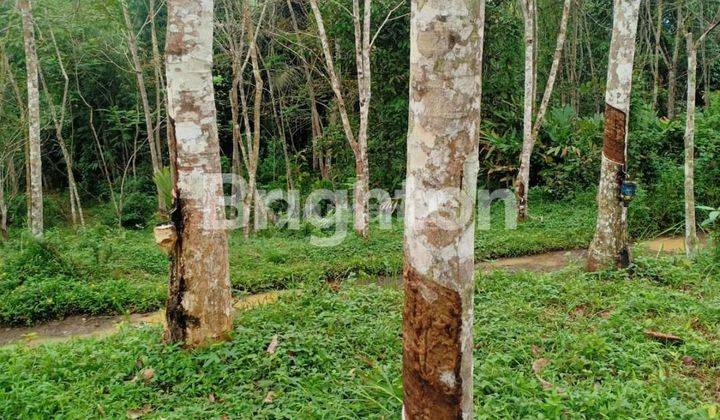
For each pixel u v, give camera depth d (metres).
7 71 12.56
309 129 18.50
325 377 4.25
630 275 6.84
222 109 16.53
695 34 18.00
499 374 4.07
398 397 3.79
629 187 6.69
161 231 4.69
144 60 14.63
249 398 4.02
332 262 8.93
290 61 15.45
